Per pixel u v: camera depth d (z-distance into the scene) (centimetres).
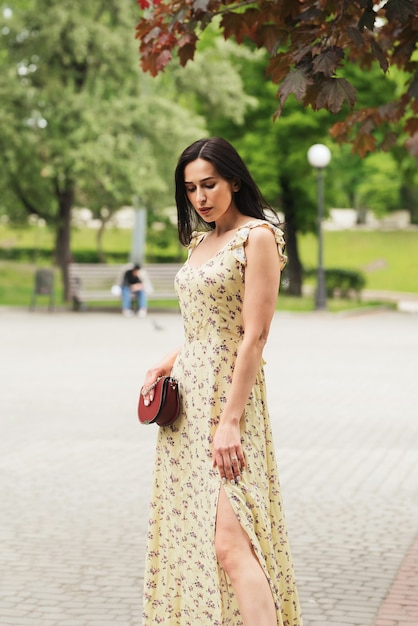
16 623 492
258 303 371
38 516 703
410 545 637
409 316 2928
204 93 3152
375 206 6162
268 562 371
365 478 829
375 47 476
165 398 383
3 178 3042
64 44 2948
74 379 1420
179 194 402
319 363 1652
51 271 2925
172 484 392
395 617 503
